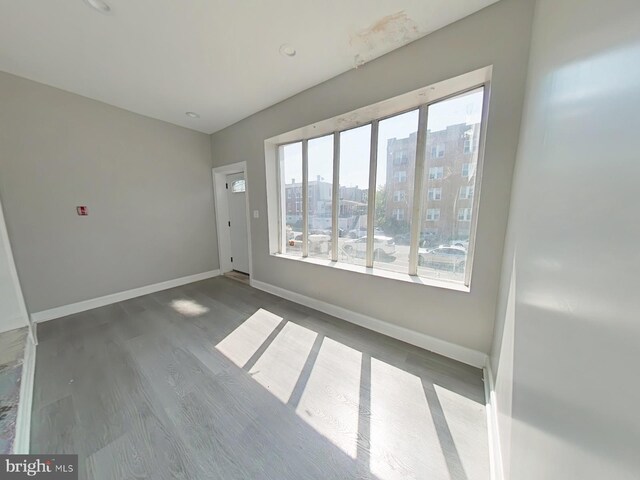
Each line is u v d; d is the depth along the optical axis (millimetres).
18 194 2402
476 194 1828
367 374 1716
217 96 2693
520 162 1297
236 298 3197
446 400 1482
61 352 1985
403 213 2240
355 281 2428
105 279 3010
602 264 425
